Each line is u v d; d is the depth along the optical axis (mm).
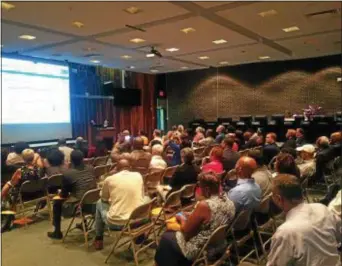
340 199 1905
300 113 11914
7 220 4242
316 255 1497
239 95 13016
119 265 3236
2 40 6898
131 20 5539
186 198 3852
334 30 6598
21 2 4547
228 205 2576
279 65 12195
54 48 7840
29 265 3244
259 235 3219
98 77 11469
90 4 4660
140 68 11781
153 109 13945
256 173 3445
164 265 2508
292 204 1620
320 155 5051
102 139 10109
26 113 8844
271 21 5805
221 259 2639
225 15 5387
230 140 5156
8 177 5090
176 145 6039
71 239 3914
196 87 13883
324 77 11398
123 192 3326
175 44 7594
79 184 4000
